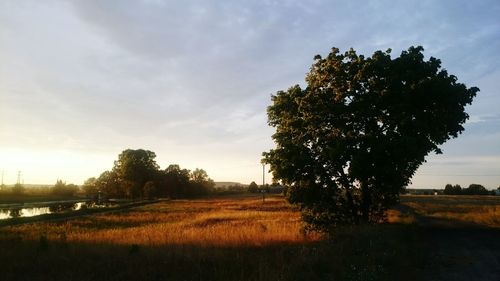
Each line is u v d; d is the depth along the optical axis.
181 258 15.63
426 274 14.80
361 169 25.12
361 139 26.22
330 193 28.77
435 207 61.62
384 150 25.16
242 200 113.12
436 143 28.25
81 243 22.38
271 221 40.00
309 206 29.33
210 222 42.09
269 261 14.48
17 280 13.34
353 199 29.88
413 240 22.03
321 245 17.20
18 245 20.59
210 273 13.62
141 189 149.88
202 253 16.34
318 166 28.86
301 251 15.62
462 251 19.81
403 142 24.67
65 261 15.67
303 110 29.41
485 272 15.17
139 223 46.19
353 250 16.55
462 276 14.52
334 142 27.19
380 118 27.62
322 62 30.03
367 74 27.44
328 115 28.80
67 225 41.31
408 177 28.58
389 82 26.94
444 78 26.55
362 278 12.48
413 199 98.81
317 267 13.64
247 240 21.78
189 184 160.62
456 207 61.38
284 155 28.80
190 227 34.91
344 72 28.73
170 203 106.06
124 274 13.54
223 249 18.30
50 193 153.75
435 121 26.86
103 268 14.39
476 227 31.55
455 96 26.08
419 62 27.20
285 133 30.25
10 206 82.94
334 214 29.30
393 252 16.41
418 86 25.94
